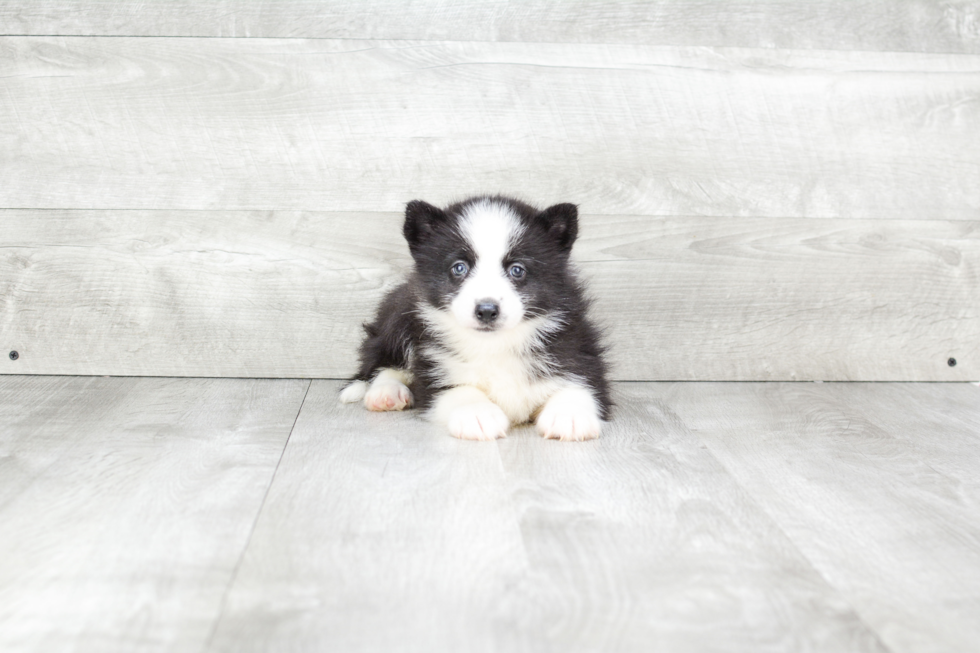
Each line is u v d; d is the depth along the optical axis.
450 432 1.04
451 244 1.09
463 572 0.78
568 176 1.22
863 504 0.89
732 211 1.24
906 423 1.10
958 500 0.90
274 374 1.24
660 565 0.80
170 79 1.18
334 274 1.22
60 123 1.19
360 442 1.01
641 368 1.25
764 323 1.25
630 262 1.23
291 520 0.85
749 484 0.92
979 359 1.26
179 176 1.20
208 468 0.94
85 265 1.21
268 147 1.20
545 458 0.98
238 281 1.22
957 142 1.25
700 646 0.68
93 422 1.05
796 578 0.78
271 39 1.18
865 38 1.23
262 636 0.68
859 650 0.68
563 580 0.78
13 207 1.19
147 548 0.81
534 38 1.20
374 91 1.20
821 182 1.24
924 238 1.26
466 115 1.21
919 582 0.78
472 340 1.09
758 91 1.22
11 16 1.16
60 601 0.73
